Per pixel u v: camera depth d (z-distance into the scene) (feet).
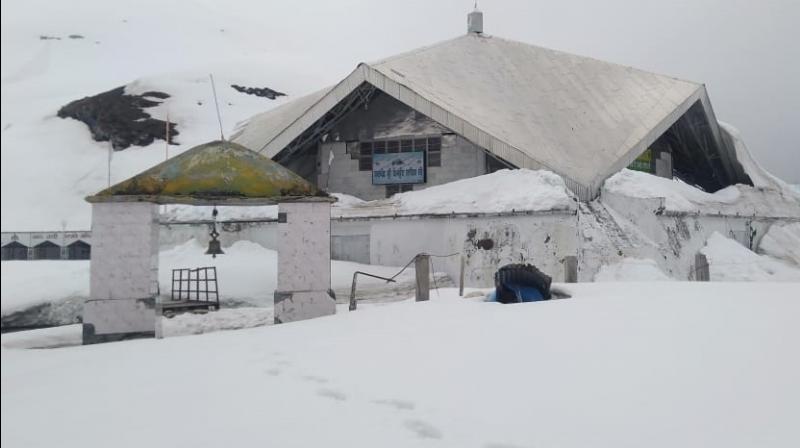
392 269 70.13
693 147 106.52
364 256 75.36
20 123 161.48
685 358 15.98
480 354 18.44
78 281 56.34
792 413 11.54
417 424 12.82
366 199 85.51
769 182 104.68
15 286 55.06
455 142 81.00
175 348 26.86
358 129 86.48
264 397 15.76
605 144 80.69
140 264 38.60
